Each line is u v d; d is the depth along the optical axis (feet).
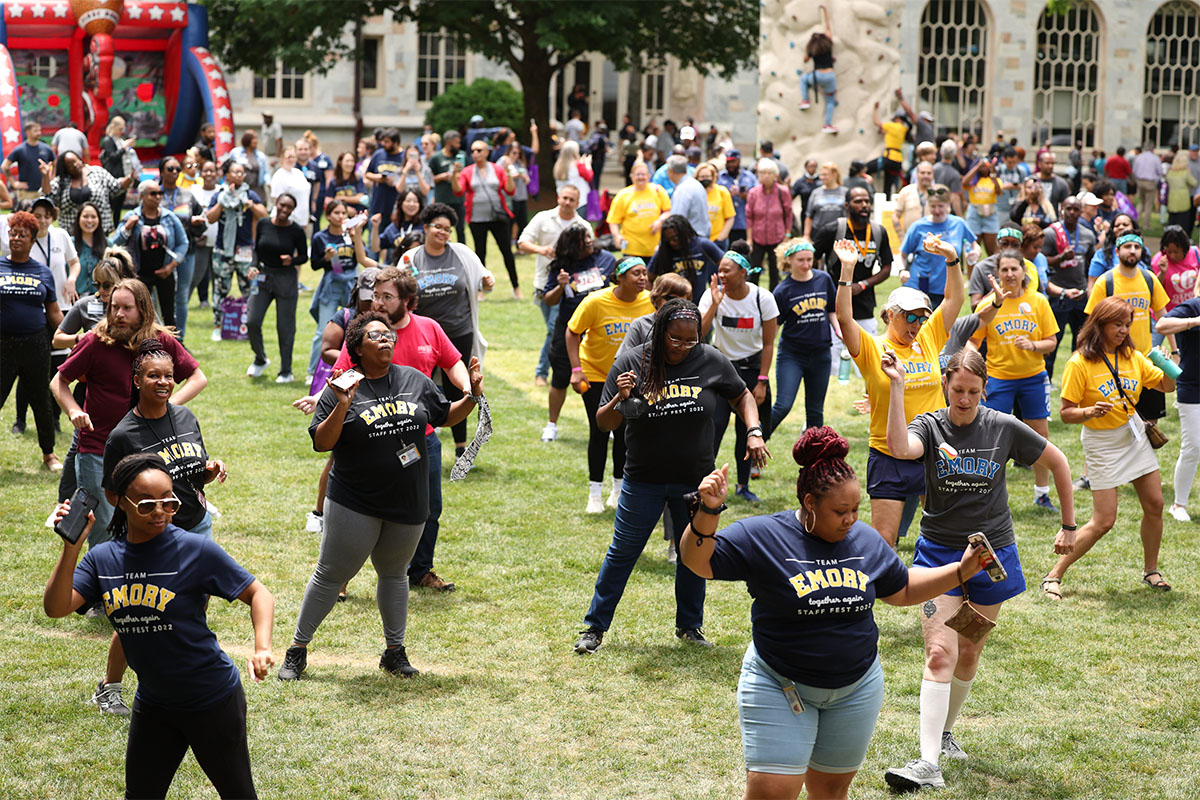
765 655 20.42
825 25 118.32
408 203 60.18
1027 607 35.70
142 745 20.72
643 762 25.71
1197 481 48.98
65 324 38.55
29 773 24.44
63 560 19.94
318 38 134.51
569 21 128.57
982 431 26.50
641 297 41.83
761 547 20.30
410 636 32.40
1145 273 49.08
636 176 68.69
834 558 20.38
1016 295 43.09
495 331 73.97
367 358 28.60
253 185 97.60
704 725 27.53
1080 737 27.37
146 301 31.40
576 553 39.19
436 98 151.43
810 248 45.55
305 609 29.32
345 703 28.22
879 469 33.60
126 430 27.35
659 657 31.37
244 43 140.56
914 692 29.73
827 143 119.55
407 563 29.63
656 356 30.81
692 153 90.17
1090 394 36.19
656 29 141.28
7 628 31.96
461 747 26.21
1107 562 39.45
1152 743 27.14
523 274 92.48
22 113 124.98
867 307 53.72
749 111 170.81
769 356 42.96
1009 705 29.14
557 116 172.55
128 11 125.49
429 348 35.24
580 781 24.89
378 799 23.99
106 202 66.95
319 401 28.53
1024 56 171.83
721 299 41.93
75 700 27.78
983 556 20.81
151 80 130.82
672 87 172.14
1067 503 26.86
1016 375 43.32
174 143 131.75
